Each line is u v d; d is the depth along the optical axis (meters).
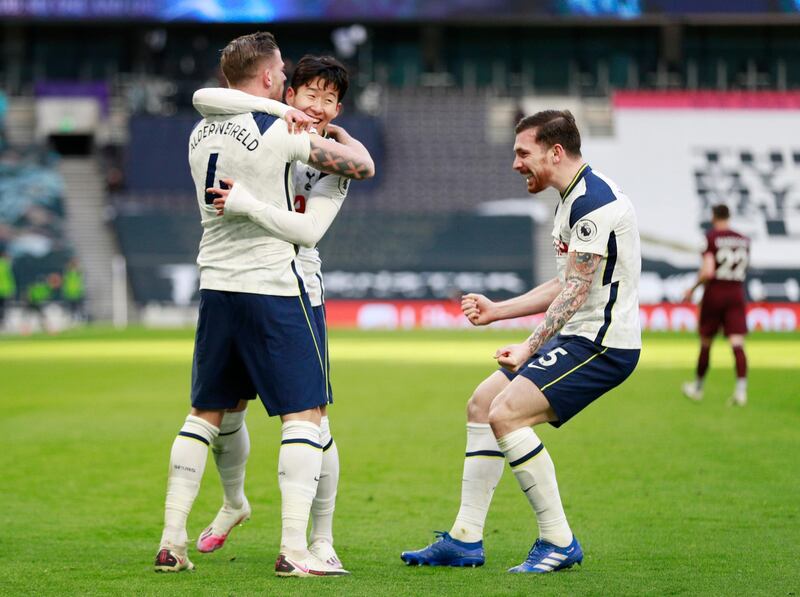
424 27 158.88
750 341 99.75
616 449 32.34
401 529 21.41
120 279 137.75
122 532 21.06
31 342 99.06
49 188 148.62
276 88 17.80
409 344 95.00
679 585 16.20
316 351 17.42
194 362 17.89
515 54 163.38
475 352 82.81
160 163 150.00
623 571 17.33
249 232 17.17
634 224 17.52
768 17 152.50
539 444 17.38
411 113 156.62
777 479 27.03
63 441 34.66
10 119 158.12
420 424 38.91
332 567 17.62
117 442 34.44
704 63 165.00
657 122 157.88
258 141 17.03
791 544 19.61
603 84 163.75
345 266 141.50
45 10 148.00
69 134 160.62
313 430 17.31
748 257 45.69
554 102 160.62
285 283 17.14
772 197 151.12
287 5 147.88
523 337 108.88
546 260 144.75
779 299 142.25
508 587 16.00
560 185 17.67
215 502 24.64
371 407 44.78
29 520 22.31
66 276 135.75
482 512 18.14
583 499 24.41
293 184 18.14
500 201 149.50
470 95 159.12
